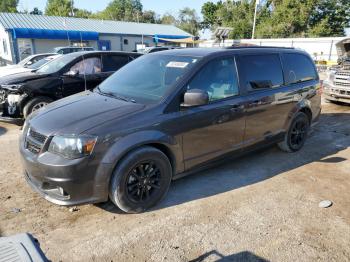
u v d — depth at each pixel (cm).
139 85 407
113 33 3238
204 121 388
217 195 401
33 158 323
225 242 310
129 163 331
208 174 462
